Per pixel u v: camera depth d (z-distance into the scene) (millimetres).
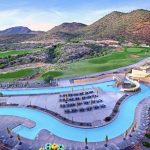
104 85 77625
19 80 87562
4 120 52625
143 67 90312
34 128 49094
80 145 42875
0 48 173750
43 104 61844
